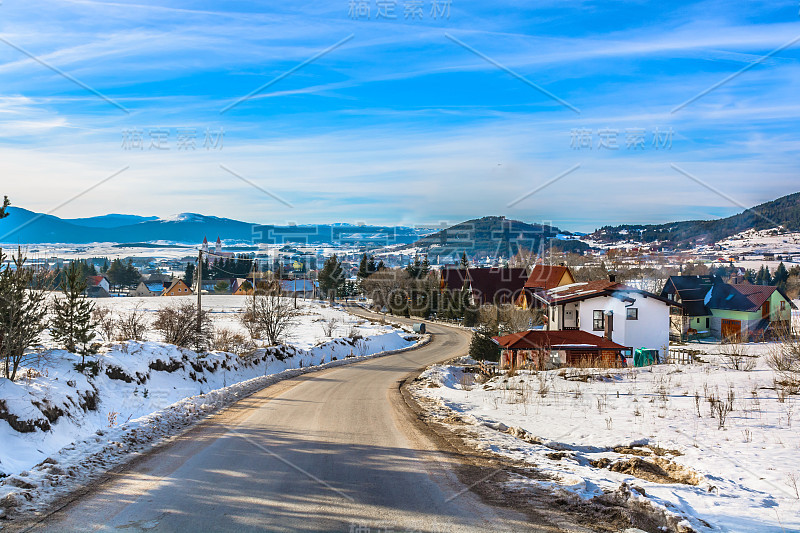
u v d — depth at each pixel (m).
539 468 9.02
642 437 11.02
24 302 14.84
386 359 42.03
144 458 9.49
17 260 15.14
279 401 17.84
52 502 6.98
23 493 7.15
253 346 37.09
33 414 12.21
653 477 8.76
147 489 7.59
